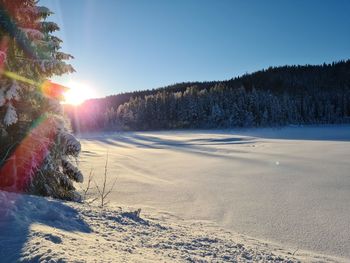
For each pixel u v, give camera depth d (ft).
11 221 13.64
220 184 47.67
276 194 40.11
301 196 38.70
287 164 67.72
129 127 332.60
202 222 27.63
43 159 23.79
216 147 118.52
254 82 504.84
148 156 89.81
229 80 548.31
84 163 70.08
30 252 10.65
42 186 23.50
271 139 156.76
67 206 19.06
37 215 15.76
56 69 23.84
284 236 24.67
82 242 12.89
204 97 323.78
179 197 38.58
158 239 17.28
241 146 120.26
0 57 21.08
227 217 30.14
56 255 10.24
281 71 543.80
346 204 34.45
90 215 18.83
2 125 22.81
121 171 59.93
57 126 24.59
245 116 294.46
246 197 38.70
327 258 19.51
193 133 240.73
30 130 23.59
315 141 135.44
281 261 16.76
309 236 24.63
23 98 23.81
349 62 534.37
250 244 20.53
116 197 37.17
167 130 307.78
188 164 72.23
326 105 313.32
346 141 131.34
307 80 501.15
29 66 23.47
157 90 569.64
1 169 22.39
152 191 41.70
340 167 61.11
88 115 338.95
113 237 15.58
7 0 22.54
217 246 18.12
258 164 69.31
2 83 22.45
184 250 16.03
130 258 12.16
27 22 24.14
